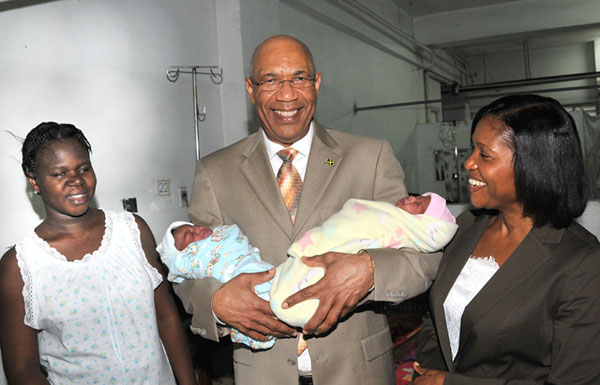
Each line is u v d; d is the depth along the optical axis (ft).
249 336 4.71
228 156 5.55
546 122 3.81
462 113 41.68
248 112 16.10
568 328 3.66
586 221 17.30
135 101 12.78
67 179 4.92
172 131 14.05
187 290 4.96
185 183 14.43
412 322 13.05
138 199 12.73
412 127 35.19
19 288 4.87
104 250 5.16
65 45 10.93
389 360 5.14
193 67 14.05
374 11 27.43
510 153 3.90
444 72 40.88
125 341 5.05
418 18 33.91
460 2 31.14
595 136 23.72
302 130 5.21
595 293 3.60
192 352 10.56
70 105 11.00
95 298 4.98
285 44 5.03
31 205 9.88
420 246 4.74
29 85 10.13
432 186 29.63
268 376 4.95
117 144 12.19
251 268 4.78
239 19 15.85
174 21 14.26
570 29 31.27
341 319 4.85
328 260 4.44
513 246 4.19
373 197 5.24
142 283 5.24
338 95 24.80
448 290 4.49
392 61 32.04
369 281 4.34
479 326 4.04
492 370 4.09
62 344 4.94
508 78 44.57
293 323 4.44
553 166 3.79
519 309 3.87
